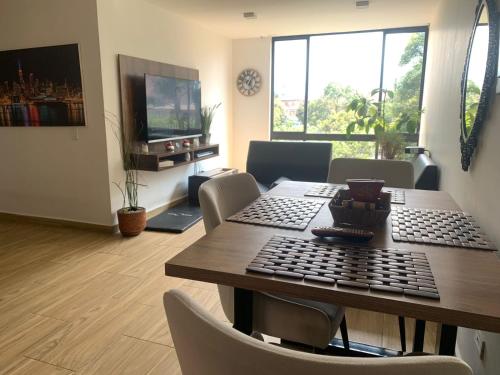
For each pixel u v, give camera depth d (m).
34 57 3.51
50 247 3.24
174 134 4.35
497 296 0.84
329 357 0.49
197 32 4.98
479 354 1.51
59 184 3.73
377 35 5.45
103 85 3.37
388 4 4.14
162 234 3.61
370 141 5.74
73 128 3.54
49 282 2.59
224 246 1.14
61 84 3.48
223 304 1.41
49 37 3.43
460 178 2.28
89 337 1.98
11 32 3.55
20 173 3.87
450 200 1.75
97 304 2.30
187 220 3.99
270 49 5.91
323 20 4.84
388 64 5.49
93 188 3.60
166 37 4.31
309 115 6.02
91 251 3.15
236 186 1.73
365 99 5.14
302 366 0.49
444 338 1.09
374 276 0.94
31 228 3.74
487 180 1.67
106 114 3.44
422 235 1.24
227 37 5.88
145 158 3.70
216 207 1.44
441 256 1.07
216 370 0.57
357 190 1.35
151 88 3.85
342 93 5.79
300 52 5.86
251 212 1.51
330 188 1.99
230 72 6.09
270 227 1.33
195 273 1.00
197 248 1.12
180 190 4.82
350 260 1.04
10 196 3.96
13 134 3.80
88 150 3.54
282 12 4.44
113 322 2.11
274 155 4.44
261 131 6.21
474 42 2.08
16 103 3.69
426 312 0.80
